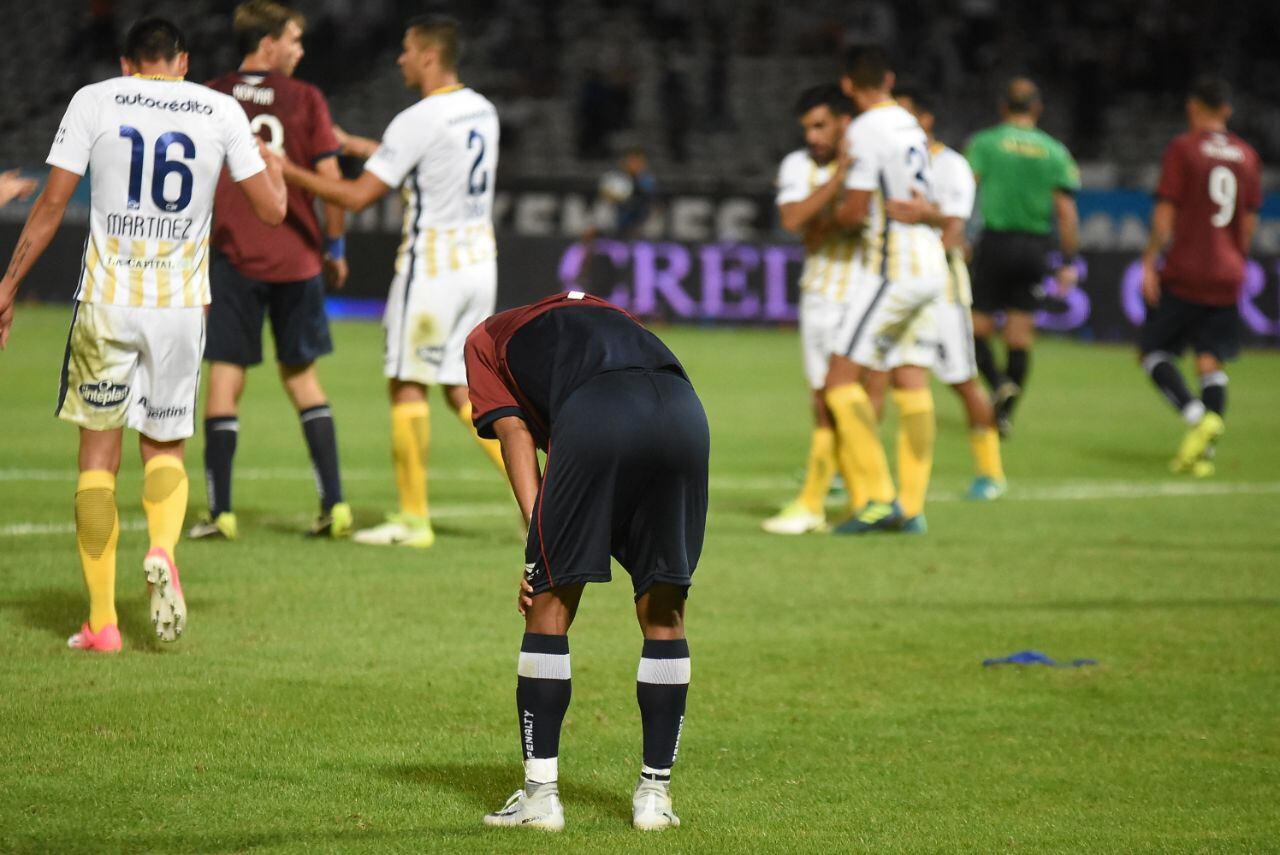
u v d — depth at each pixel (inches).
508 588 885.2
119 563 910.4
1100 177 3444.9
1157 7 3927.2
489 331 518.3
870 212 1085.1
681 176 3459.6
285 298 1007.0
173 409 721.6
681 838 502.3
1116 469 1487.5
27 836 480.4
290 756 578.9
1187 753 625.9
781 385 2098.9
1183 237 1459.2
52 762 557.6
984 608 882.1
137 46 709.3
